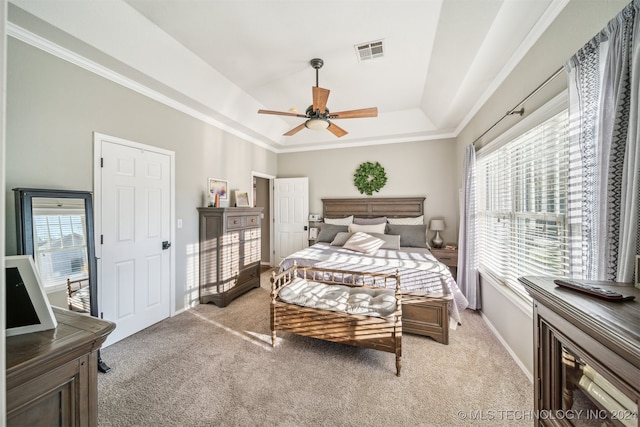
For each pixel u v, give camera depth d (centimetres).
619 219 102
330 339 212
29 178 184
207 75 288
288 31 227
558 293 84
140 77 245
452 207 438
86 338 80
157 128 279
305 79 313
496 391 174
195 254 331
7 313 79
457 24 198
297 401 165
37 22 172
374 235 393
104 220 229
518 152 220
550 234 176
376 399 167
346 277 271
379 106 397
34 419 69
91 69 219
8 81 175
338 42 242
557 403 86
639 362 54
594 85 118
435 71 278
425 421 150
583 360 72
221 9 201
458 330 264
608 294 77
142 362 206
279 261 535
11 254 174
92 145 221
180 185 309
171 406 160
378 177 472
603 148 108
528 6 160
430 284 247
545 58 171
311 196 529
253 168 462
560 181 166
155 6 199
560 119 164
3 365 51
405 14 206
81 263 195
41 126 190
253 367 200
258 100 372
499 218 260
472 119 336
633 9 95
